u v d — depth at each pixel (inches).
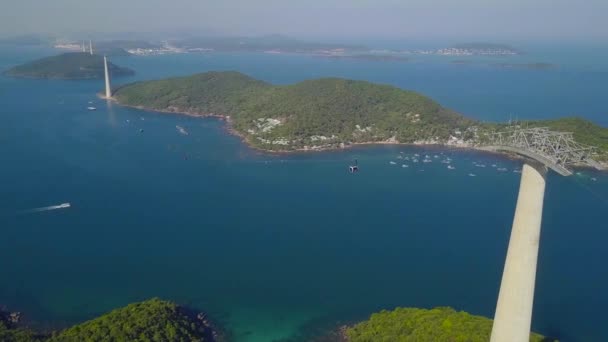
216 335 4972.9
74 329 4468.5
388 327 4569.4
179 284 5949.8
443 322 4247.0
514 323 2751.0
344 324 5196.9
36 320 5206.7
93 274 6166.3
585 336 4945.9
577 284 5949.8
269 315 5349.4
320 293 5787.4
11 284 5910.4
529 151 5221.5
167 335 4483.3
